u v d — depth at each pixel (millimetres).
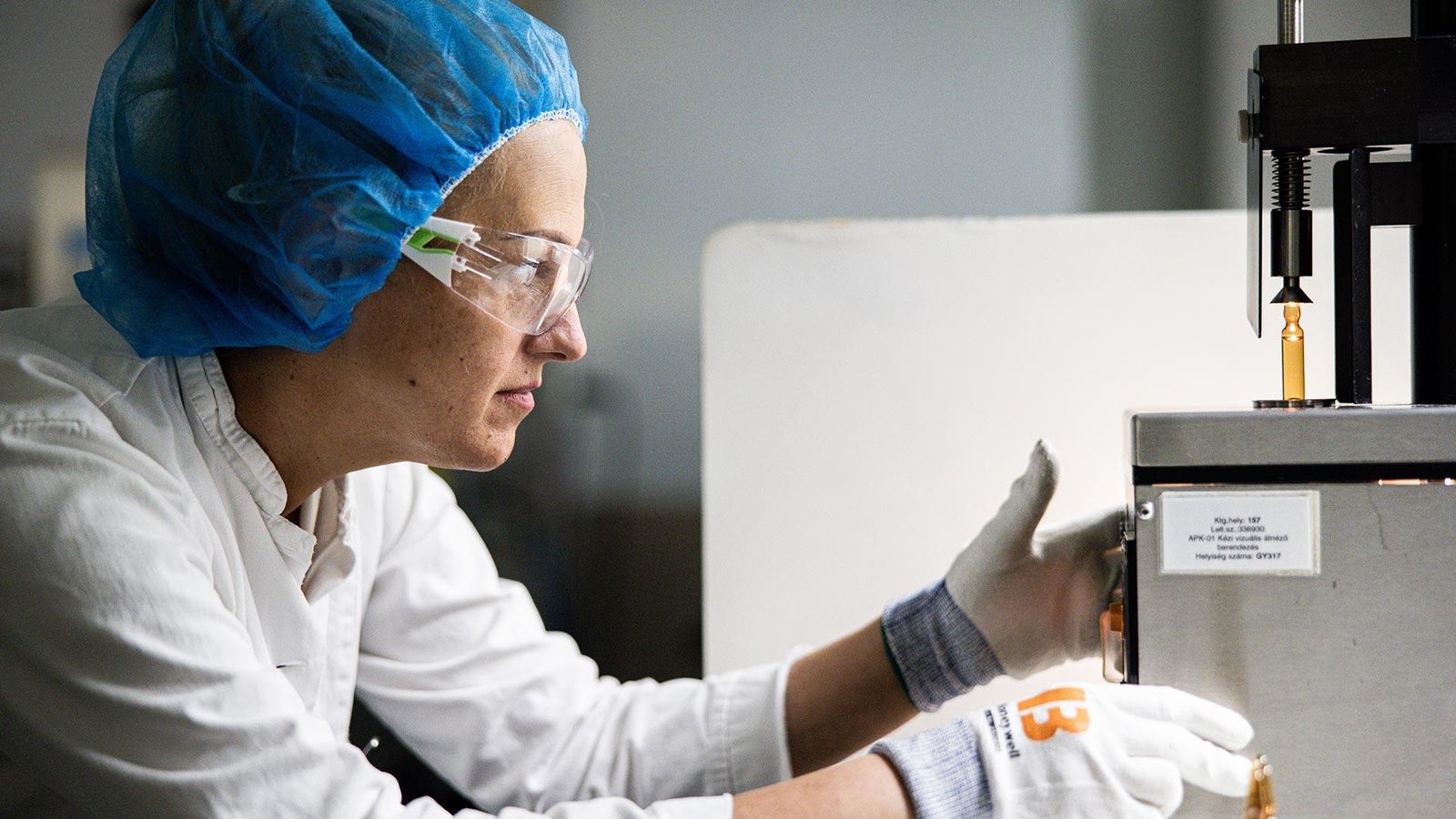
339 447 971
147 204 896
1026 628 1075
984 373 1370
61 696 805
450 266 860
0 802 941
